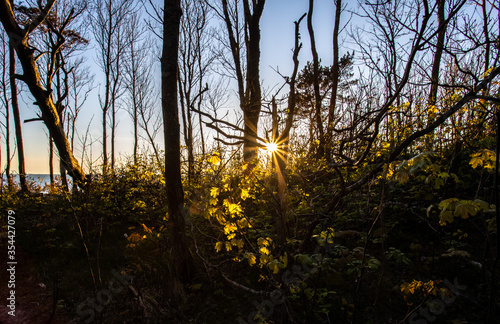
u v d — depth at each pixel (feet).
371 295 11.80
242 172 16.01
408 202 15.57
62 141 27.32
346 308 11.26
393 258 14.01
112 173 26.00
